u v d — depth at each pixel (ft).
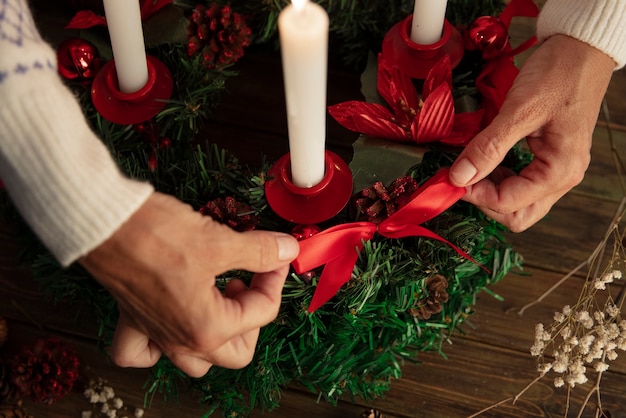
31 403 2.10
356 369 2.04
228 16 1.92
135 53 1.80
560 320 1.92
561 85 1.71
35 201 1.36
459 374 2.14
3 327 2.12
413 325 2.02
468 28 2.00
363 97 2.22
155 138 1.94
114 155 1.89
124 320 1.66
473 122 1.87
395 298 1.92
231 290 1.72
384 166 1.84
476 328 2.18
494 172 1.90
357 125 1.86
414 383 2.13
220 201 1.79
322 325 1.91
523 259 2.23
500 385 2.13
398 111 1.89
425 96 1.88
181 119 1.91
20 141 1.33
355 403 2.12
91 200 1.36
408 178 1.78
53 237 1.38
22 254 2.09
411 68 1.94
